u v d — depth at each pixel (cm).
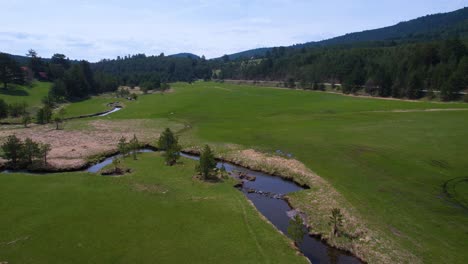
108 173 5066
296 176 4950
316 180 4691
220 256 2830
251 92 17625
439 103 11912
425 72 14262
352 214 3641
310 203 4009
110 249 2897
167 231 3219
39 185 4347
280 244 3078
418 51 15662
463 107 10688
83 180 4559
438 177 4647
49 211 3578
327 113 10200
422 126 7769
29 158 5359
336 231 3325
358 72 16288
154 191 4225
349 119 9038
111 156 6153
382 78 14712
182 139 7188
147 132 7981
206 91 18388
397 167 5078
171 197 4050
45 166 5275
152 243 3005
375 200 3988
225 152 6169
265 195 4388
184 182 4600
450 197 4022
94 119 9894
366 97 14625
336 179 4709
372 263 2853
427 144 6197
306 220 3631
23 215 3475
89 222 3356
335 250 3109
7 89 13688
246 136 7338
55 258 2753
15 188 4222
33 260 2719
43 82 16938
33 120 9594
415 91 13488
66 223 3322
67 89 14838
